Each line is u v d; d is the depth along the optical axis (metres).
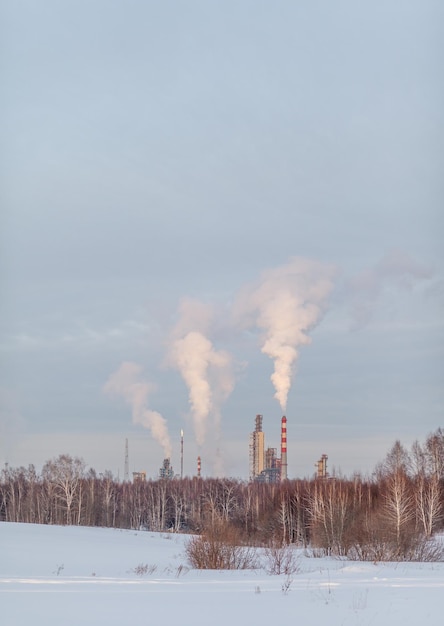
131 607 18.92
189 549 42.44
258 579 30.77
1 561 44.91
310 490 86.44
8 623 16.50
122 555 51.56
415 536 49.78
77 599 20.56
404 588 24.05
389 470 102.19
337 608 18.94
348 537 54.25
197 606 19.17
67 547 56.56
